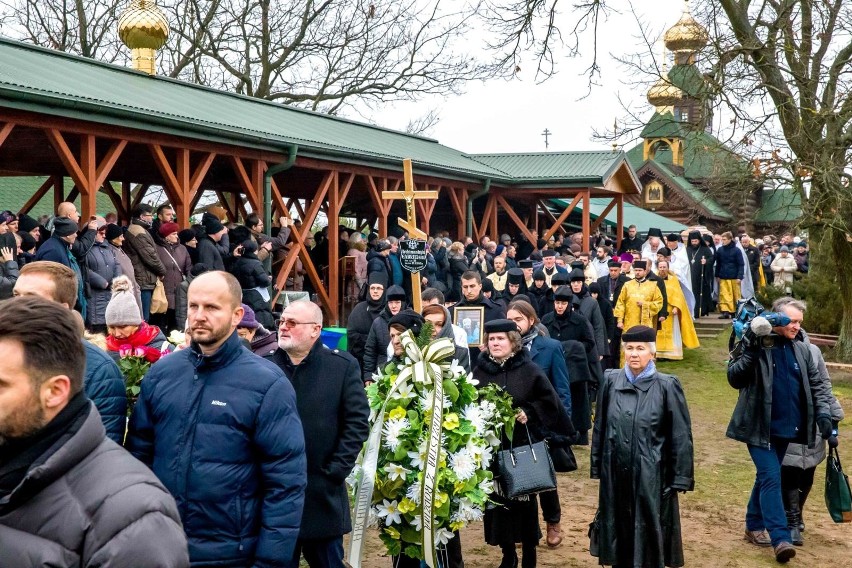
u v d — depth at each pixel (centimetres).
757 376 718
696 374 1727
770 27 1788
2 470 234
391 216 2498
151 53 1791
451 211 2675
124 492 234
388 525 571
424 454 560
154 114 1176
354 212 2600
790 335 721
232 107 1609
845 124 1797
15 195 2655
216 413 383
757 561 729
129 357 502
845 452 1123
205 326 387
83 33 2762
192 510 378
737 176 1773
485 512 657
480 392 612
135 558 228
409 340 587
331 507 496
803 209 1716
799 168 1698
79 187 1117
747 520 779
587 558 723
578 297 1241
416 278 1003
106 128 1140
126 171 1789
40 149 1481
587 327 1084
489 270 1873
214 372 393
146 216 1117
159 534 232
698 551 752
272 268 1586
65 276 416
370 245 1788
